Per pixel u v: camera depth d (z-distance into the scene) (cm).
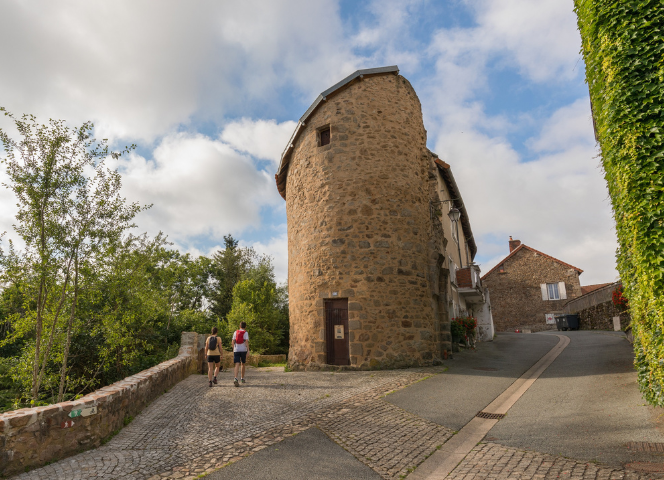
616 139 491
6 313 1036
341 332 1038
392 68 1168
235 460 439
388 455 451
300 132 1230
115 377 1133
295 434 516
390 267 1040
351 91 1151
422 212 1152
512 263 3553
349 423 557
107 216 870
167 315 1688
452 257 1745
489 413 599
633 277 540
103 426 512
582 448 423
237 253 3484
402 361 991
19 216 781
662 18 459
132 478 396
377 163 1099
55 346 920
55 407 446
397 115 1155
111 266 955
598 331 1972
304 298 1109
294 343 1143
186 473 408
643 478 339
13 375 919
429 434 514
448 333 1192
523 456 422
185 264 2722
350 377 903
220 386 885
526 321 3412
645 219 456
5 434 393
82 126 834
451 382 804
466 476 393
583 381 734
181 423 589
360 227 1059
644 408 522
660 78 446
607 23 507
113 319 975
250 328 2116
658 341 466
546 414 560
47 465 424
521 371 923
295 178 1236
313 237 1113
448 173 1639
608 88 504
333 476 399
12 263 785
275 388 823
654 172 450
